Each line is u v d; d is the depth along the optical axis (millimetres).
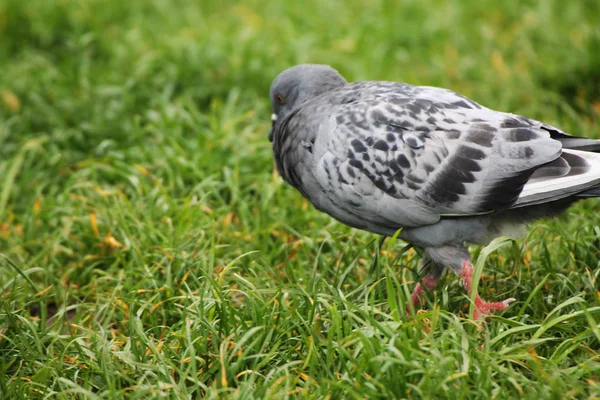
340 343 7793
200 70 15133
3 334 9117
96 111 14102
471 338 7867
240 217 11695
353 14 17719
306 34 16656
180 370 7965
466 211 8742
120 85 14805
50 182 13000
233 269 10406
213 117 13164
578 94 14297
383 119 8844
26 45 16578
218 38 15961
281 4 17969
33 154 13125
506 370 7539
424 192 8742
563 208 9078
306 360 7879
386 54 16281
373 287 8594
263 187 11922
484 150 8648
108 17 17438
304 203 11812
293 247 10859
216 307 8617
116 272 10812
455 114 8844
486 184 8633
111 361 8297
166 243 10523
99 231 11391
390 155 8758
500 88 14648
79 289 10633
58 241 11141
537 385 7457
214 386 7711
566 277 9234
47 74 14906
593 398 7289
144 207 11586
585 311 7762
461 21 17031
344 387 7379
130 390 8188
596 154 8750
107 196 12133
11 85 14805
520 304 9180
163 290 9711
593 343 8383
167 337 8711
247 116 13609
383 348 7691
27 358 8703
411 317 8266
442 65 15477
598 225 10375
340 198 9102
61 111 14203
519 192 8641
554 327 8344
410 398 7457
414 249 10141
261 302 8844
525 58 15367
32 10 17203
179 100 14359
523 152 8641
